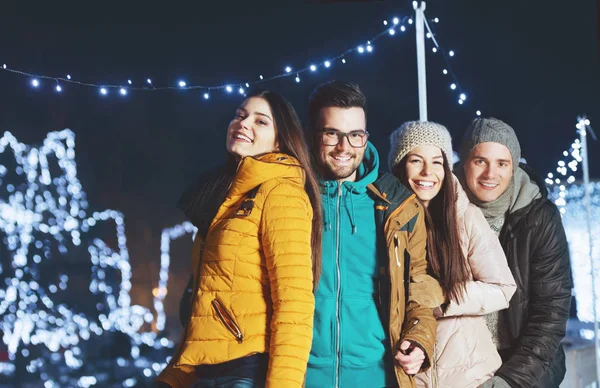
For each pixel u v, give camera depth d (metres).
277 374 2.71
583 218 10.23
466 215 3.72
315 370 3.15
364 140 3.32
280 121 3.07
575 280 9.27
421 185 3.68
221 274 2.84
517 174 4.01
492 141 3.96
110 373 15.04
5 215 18.70
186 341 2.84
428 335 3.25
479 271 3.68
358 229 3.26
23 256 18.89
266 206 2.86
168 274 26.02
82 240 22.70
